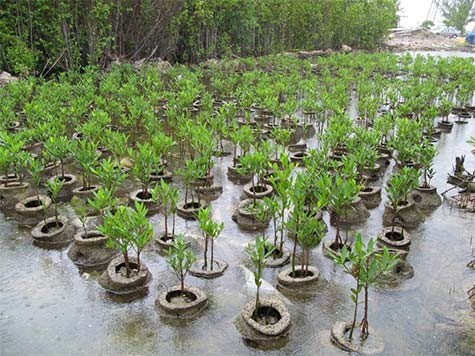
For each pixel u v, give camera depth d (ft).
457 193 32.37
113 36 75.25
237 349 17.56
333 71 89.10
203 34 92.07
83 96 50.39
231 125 41.09
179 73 72.59
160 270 22.45
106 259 23.03
